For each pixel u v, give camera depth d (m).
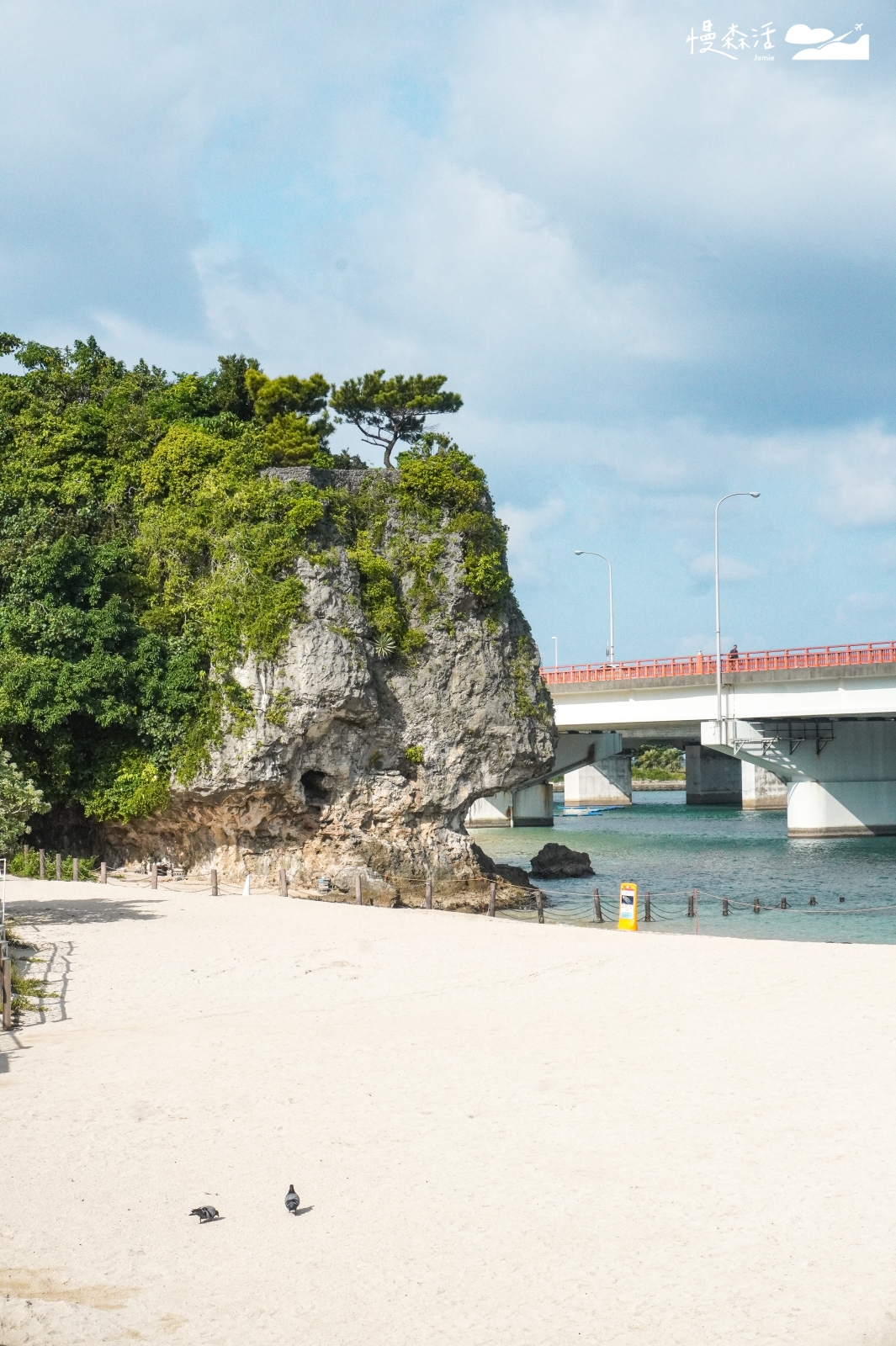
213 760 44.66
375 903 43.81
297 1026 19.33
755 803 113.94
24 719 43.41
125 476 49.38
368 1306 9.34
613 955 25.67
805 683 68.75
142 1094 15.30
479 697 49.62
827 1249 10.00
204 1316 9.23
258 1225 11.06
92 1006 21.11
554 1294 9.41
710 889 52.12
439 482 49.28
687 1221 10.74
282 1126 13.95
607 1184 11.73
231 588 45.72
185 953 26.27
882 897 49.03
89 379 53.66
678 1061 16.22
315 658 44.44
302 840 46.84
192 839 47.81
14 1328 8.79
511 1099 14.72
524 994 21.61
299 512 45.22
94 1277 10.02
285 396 53.06
